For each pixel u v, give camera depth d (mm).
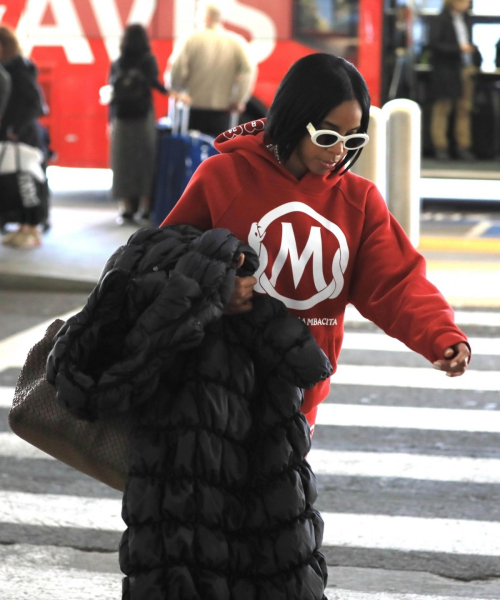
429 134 32656
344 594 9203
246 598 5883
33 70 25984
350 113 6223
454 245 27000
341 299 6656
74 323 5980
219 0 32844
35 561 9945
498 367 17656
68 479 12305
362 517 11109
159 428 5910
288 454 5984
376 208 6695
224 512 5824
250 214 6465
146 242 6262
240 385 5961
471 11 32156
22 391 6395
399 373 17312
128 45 28234
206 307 5797
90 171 45531
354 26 32344
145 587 5754
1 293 23141
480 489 11953
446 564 9906
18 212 26172
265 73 32938
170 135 27922
